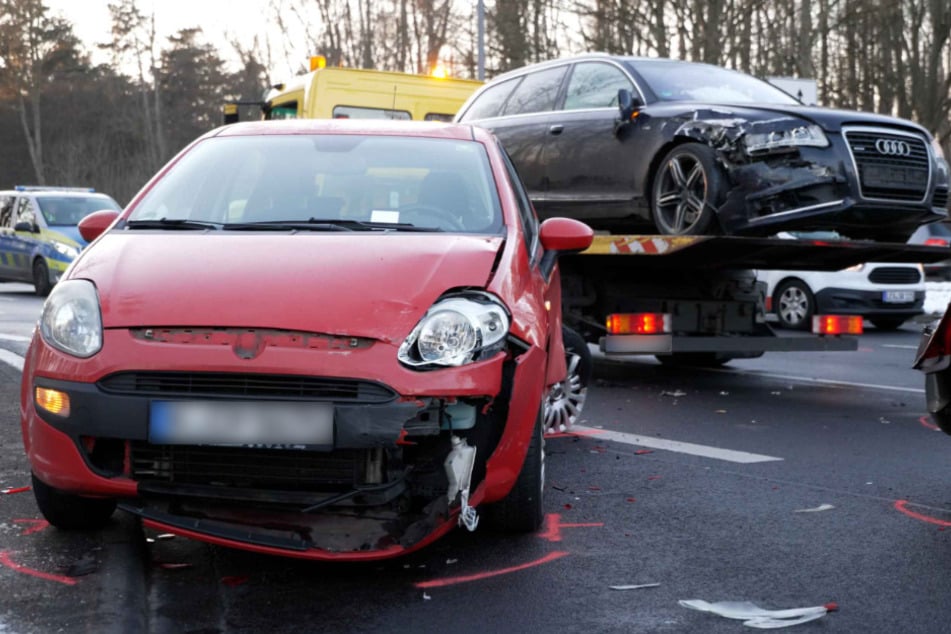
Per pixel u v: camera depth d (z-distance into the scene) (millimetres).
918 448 6539
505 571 4027
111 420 3750
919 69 32594
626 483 5512
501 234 4711
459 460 3854
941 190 8422
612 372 10320
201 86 79125
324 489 3859
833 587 3885
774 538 4508
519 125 10312
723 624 3508
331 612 3580
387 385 3695
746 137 8125
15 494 4941
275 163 5191
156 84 73938
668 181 8805
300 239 4395
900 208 8164
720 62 31844
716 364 10789
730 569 4086
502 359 3918
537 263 4910
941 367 4652
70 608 3461
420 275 4047
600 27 34844
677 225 8672
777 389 9211
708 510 4965
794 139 7973
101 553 4043
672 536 4523
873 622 3535
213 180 5109
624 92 9125
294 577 3922
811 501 5156
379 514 3895
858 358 11891
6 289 22047
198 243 4383
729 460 6117
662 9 32562
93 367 3793
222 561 4086
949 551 4340
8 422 6727
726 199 8250
